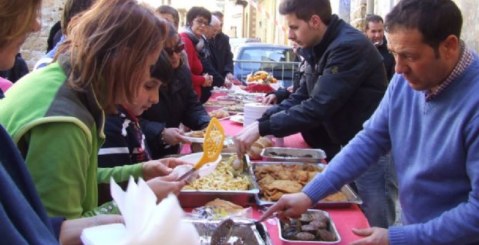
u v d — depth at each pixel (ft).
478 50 11.82
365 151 5.95
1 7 2.71
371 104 8.56
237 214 5.64
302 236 5.18
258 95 17.46
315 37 8.79
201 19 19.70
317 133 9.89
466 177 4.83
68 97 4.02
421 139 5.18
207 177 6.67
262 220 5.51
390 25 4.81
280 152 8.93
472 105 4.62
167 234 2.60
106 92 4.16
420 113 5.23
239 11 95.91
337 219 5.90
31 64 21.03
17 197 2.60
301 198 5.61
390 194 9.00
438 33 4.53
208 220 5.11
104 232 2.88
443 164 4.90
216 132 5.58
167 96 9.74
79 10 6.41
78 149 3.86
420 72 4.73
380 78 8.65
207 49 21.38
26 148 3.79
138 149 6.70
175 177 5.19
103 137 4.35
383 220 8.96
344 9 27.50
